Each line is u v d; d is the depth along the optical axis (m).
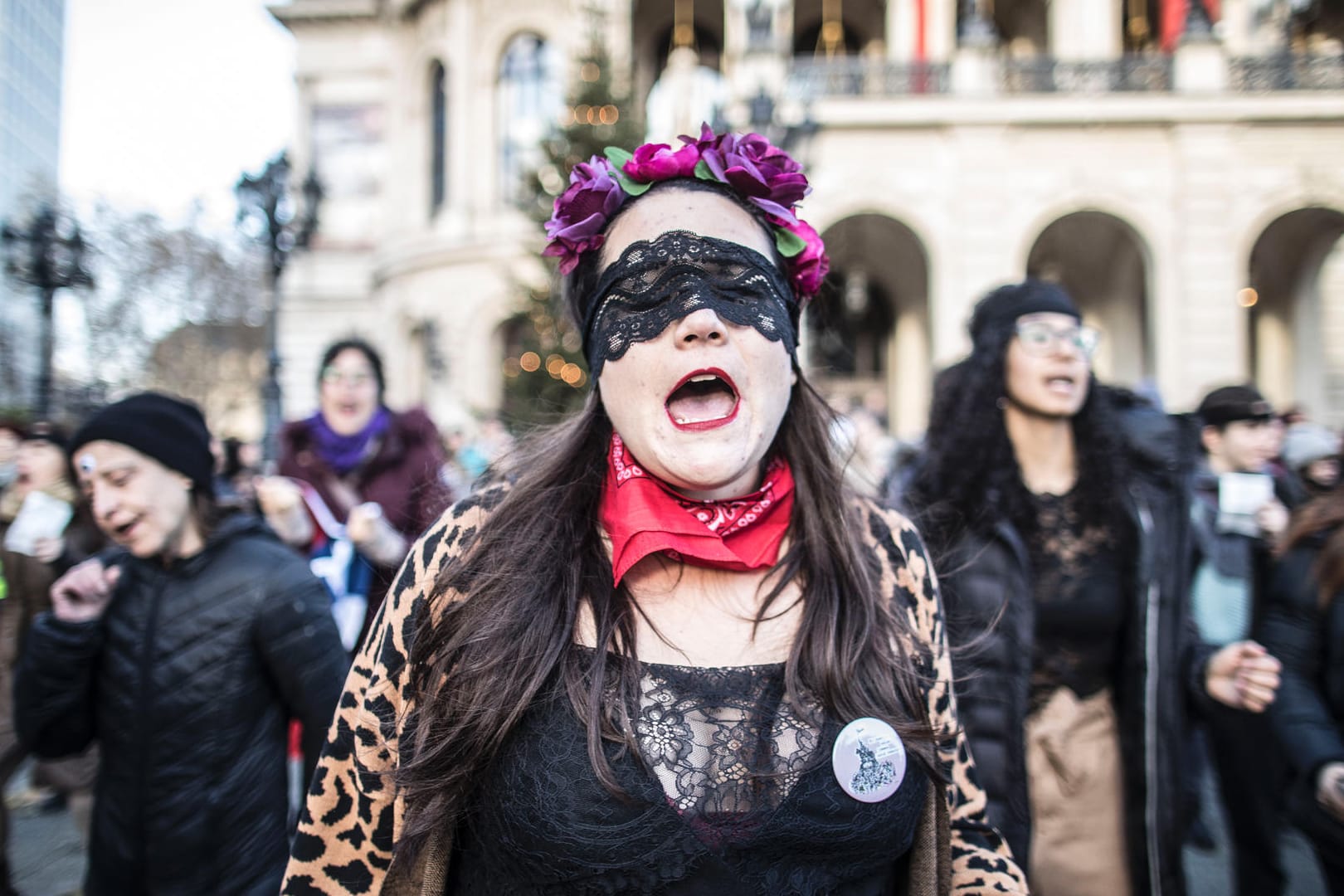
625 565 1.19
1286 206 15.83
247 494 6.02
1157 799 2.21
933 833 1.29
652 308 1.20
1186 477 2.39
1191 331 15.80
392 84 24.59
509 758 1.13
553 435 1.47
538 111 22.03
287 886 1.29
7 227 10.12
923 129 15.98
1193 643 2.33
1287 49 17.95
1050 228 18.39
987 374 2.40
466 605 1.22
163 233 25.97
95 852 2.12
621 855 1.05
